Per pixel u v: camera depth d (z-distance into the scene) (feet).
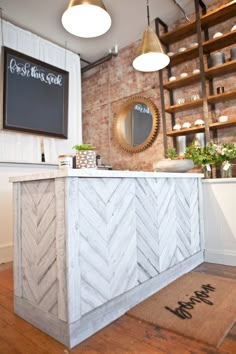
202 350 4.26
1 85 10.93
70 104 14.25
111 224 5.41
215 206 9.04
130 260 5.86
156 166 8.98
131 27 12.95
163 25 12.74
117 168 15.11
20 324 5.23
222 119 10.48
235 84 10.88
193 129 11.23
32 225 5.37
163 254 7.01
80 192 4.77
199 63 11.89
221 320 5.12
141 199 6.36
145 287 6.25
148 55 9.08
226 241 8.77
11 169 10.78
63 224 4.53
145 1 11.12
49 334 4.80
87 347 4.42
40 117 12.28
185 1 11.31
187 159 9.34
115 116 15.05
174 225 7.64
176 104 12.21
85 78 16.99
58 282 4.64
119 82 15.15
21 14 11.42
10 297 6.58
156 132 13.32
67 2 10.73
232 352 4.18
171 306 5.76
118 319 5.32
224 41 10.68
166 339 4.59
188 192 8.61
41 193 5.16
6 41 11.40
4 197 10.43
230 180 8.74
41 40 12.95
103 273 5.13
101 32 7.28
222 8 10.36
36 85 12.19
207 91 11.53
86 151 6.06
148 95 13.84
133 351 4.28
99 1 6.42
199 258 8.91
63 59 14.06
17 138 11.60
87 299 4.76
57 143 13.39
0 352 4.33
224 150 9.39
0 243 10.11
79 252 4.66
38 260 5.17
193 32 11.93
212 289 6.62
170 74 12.88
